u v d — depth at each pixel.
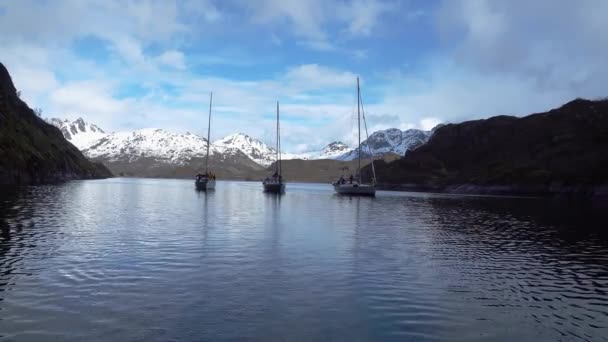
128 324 11.81
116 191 90.88
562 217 48.94
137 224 33.38
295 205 61.56
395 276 18.09
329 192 126.38
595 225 40.16
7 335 10.87
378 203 70.81
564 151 140.25
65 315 12.39
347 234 30.58
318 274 18.02
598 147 132.62
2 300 13.59
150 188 121.62
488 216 48.66
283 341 10.99
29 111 148.00
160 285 15.74
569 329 12.45
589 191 105.56
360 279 17.39
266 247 24.14
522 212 56.12
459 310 13.91
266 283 16.38
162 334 11.18
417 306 14.17
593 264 21.48
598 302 15.10
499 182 134.25
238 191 114.94
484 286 16.95
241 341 10.91
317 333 11.59
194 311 13.01
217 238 27.11
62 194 67.94
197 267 18.77
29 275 16.66
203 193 97.31
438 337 11.62
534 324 12.80
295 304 13.96
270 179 108.50
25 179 104.69
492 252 24.53
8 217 34.16
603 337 11.90
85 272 17.34
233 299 14.30
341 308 13.70
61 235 26.36
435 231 33.53
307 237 28.53
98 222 33.62
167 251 22.28
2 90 128.62
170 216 40.53
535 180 122.38
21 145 110.88
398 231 32.88
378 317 12.99
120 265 18.75
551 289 16.70
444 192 148.88
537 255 23.81
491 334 11.95
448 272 19.17
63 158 149.38
